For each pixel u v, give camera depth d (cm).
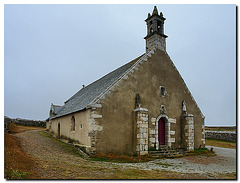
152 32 1702
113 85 1315
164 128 1605
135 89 1424
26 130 2716
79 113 1404
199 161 1211
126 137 1312
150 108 1485
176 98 1712
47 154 1125
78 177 671
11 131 2192
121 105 1326
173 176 771
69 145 1513
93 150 1163
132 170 841
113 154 1202
